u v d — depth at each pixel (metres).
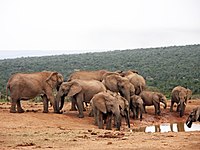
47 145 16.62
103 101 24.89
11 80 27.39
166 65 90.31
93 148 15.56
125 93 31.09
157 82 64.69
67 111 29.97
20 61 115.44
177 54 107.06
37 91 27.73
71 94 27.91
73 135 19.47
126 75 35.75
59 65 101.50
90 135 19.61
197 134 19.19
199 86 58.25
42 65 102.12
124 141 17.38
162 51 119.31
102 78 32.75
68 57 124.00
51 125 23.69
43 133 19.97
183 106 32.72
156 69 84.50
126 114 26.55
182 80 65.88
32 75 27.92
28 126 22.66
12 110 27.12
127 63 98.50
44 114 26.86
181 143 16.34
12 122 23.48
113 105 24.72
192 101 40.31
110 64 98.56
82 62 106.19
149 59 103.44
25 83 27.27
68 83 28.39
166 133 20.09
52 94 28.30
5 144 16.92
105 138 18.52
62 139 18.14
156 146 15.70
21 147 16.16
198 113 23.78
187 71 78.75
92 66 97.19
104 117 26.39
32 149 15.55
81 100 27.98
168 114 33.09
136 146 15.80
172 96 33.75
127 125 27.77
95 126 25.12
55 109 28.41
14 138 18.39
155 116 32.09
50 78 28.33
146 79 70.19
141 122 29.83
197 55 101.81
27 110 28.88
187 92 33.62
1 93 49.25
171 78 70.00
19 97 27.23
